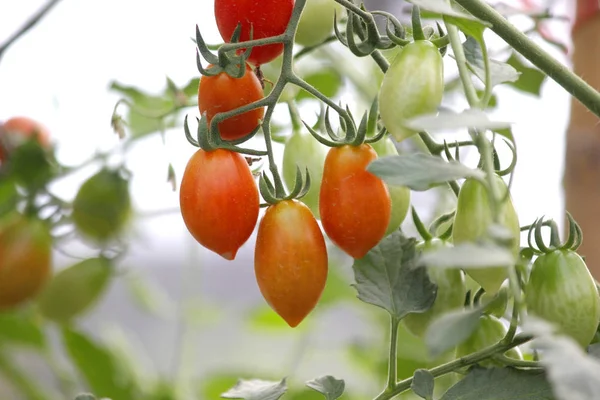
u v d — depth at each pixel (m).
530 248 0.55
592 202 0.69
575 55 0.71
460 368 0.57
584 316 0.53
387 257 0.59
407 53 0.53
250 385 0.59
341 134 0.62
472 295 0.63
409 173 0.50
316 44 0.64
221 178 0.54
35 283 0.75
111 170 0.76
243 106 0.54
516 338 0.55
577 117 0.70
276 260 0.54
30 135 0.75
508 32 0.55
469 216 0.53
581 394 0.44
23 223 0.75
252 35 0.54
